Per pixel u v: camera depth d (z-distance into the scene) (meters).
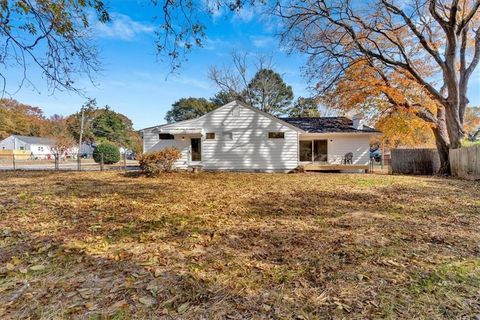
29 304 2.28
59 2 4.77
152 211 5.74
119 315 2.13
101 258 3.25
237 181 11.34
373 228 4.50
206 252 3.46
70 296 2.40
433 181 11.20
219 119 16.88
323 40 14.89
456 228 4.47
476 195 7.67
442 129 15.41
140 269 2.95
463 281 2.65
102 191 8.31
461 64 14.38
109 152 27.25
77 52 5.73
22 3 4.39
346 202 6.81
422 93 15.26
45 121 55.66
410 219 5.09
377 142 28.28
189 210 5.88
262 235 4.16
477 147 11.55
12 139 46.91
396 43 14.63
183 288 2.55
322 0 13.17
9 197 7.05
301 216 5.38
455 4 12.47
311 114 36.84
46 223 4.73
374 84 15.24
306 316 2.13
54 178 11.55
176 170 14.66
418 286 2.56
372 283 2.64
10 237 3.97
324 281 2.69
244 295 2.44
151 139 17.25
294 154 16.56
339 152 17.48
